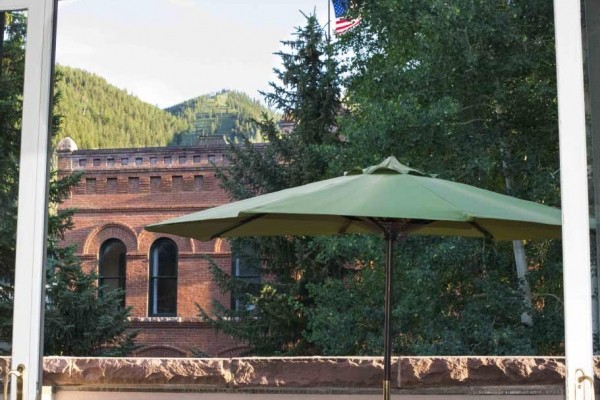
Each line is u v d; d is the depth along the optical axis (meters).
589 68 2.12
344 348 18.42
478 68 16.25
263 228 4.70
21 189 2.60
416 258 16.31
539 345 17.52
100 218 29.33
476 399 4.50
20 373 2.53
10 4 2.64
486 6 15.88
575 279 2.08
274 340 22.73
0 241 2.60
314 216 4.34
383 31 19.44
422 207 3.17
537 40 16.69
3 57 2.64
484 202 3.38
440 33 16.00
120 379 4.61
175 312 28.62
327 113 23.20
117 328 23.23
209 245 28.50
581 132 2.10
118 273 29.25
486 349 16.53
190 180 28.75
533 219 3.27
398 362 4.52
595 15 2.13
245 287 23.97
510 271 17.98
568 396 2.06
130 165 29.25
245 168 23.70
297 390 4.52
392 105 15.98
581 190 2.09
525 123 17.12
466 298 16.83
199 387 4.57
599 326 2.06
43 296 2.58
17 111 2.63
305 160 22.80
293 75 23.84
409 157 16.39
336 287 19.05
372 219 4.43
